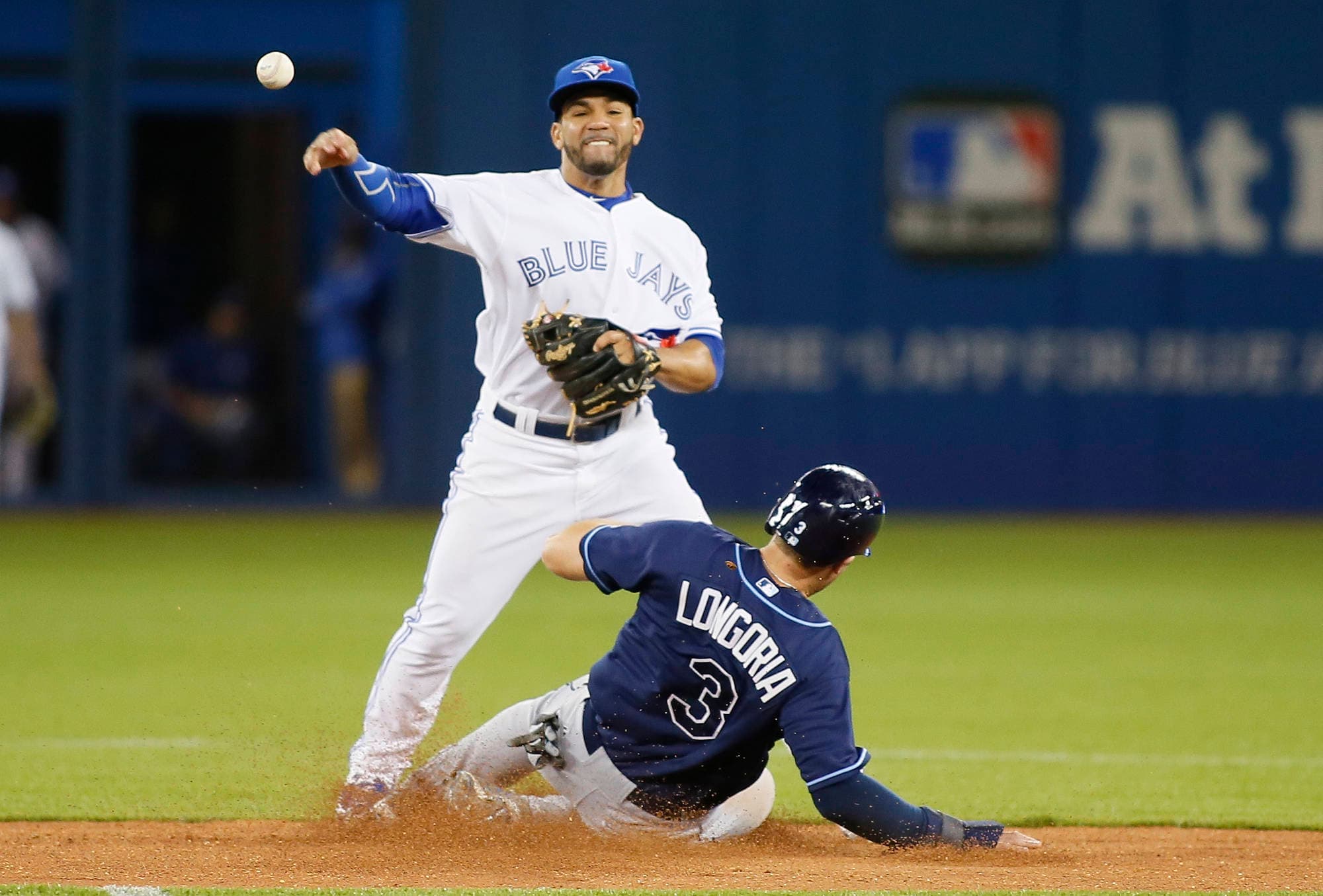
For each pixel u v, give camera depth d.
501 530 18.16
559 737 16.75
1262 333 57.22
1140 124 56.97
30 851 16.45
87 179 55.88
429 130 55.91
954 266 56.88
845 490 15.67
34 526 54.25
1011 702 27.64
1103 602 39.97
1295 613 38.38
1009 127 56.66
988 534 54.09
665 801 16.62
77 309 56.19
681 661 15.92
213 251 57.44
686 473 56.50
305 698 26.95
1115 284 57.09
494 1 55.75
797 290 56.69
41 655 31.11
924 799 20.50
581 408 17.17
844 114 56.53
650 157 56.12
